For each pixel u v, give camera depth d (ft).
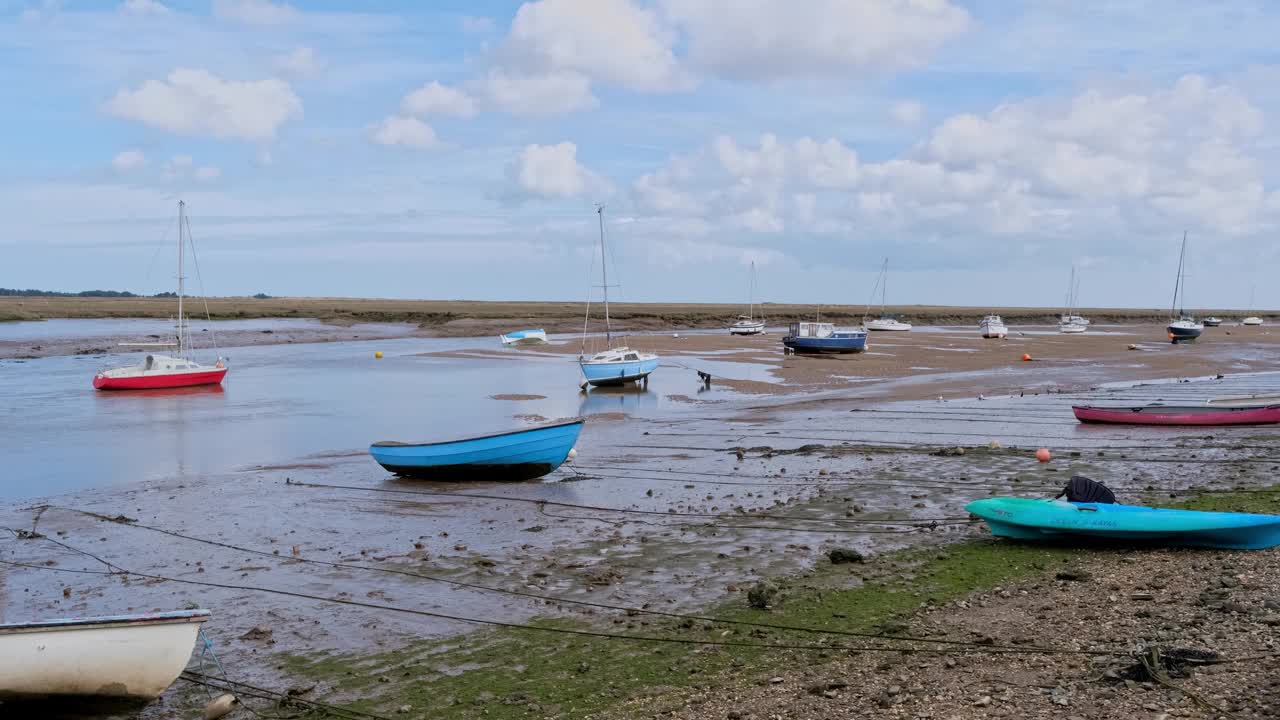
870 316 593.01
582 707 37.17
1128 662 37.32
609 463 95.04
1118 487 74.74
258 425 130.21
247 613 50.70
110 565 60.80
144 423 132.16
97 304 574.15
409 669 42.34
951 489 76.59
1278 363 230.89
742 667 40.45
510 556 60.39
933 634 42.86
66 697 39.24
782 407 142.51
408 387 180.55
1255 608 42.52
